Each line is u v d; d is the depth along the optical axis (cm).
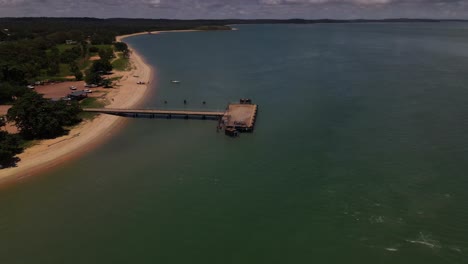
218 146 9694
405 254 5659
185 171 8369
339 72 18388
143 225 6562
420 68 18825
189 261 5734
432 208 6656
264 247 5959
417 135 9775
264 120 11494
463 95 13300
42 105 10362
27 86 15750
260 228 6384
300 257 5722
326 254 5753
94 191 7644
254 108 12244
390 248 5791
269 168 8338
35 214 6912
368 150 9000
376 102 12850
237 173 8194
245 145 9669
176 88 16075
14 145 9238
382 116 11375
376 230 6184
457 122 10612
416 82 15575
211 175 8150
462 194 7031
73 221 6706
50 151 9450
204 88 15950
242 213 6788
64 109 11131
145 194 7488
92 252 5962
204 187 7669
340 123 10925
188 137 10425
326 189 7388
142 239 6225
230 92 15125
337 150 9081
